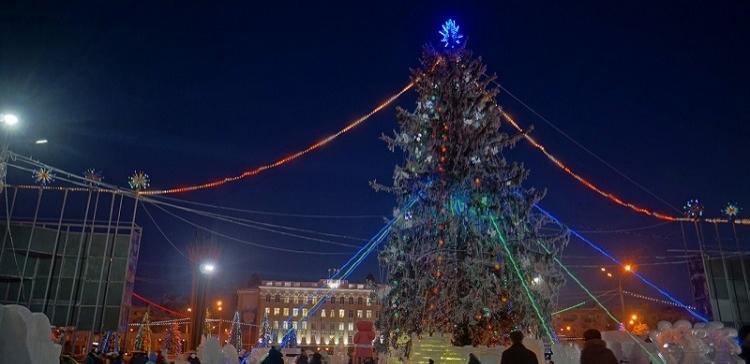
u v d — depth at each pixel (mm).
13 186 27953
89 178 27719
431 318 19641
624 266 38500
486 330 19266
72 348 28578
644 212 29109
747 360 7129
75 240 31812
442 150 20906
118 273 31094
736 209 33625
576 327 84188
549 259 20000
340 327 109625
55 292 30453
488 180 20406
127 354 27047
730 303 40188
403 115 21984
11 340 3742
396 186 21812
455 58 22062
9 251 30734
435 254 19891
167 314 86188
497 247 19609
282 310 109750
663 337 11930
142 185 26641
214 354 18344
